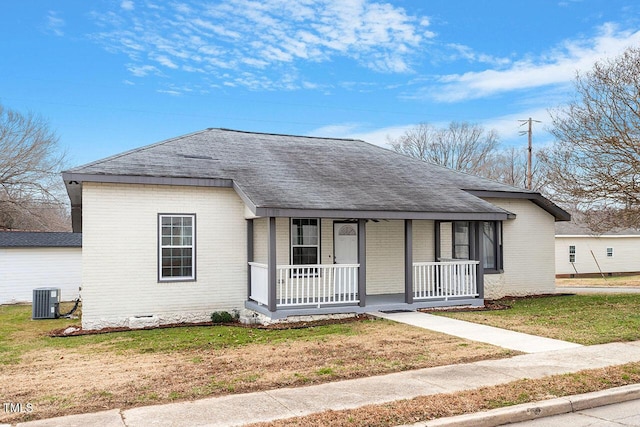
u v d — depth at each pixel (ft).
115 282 43.57
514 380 24.13
